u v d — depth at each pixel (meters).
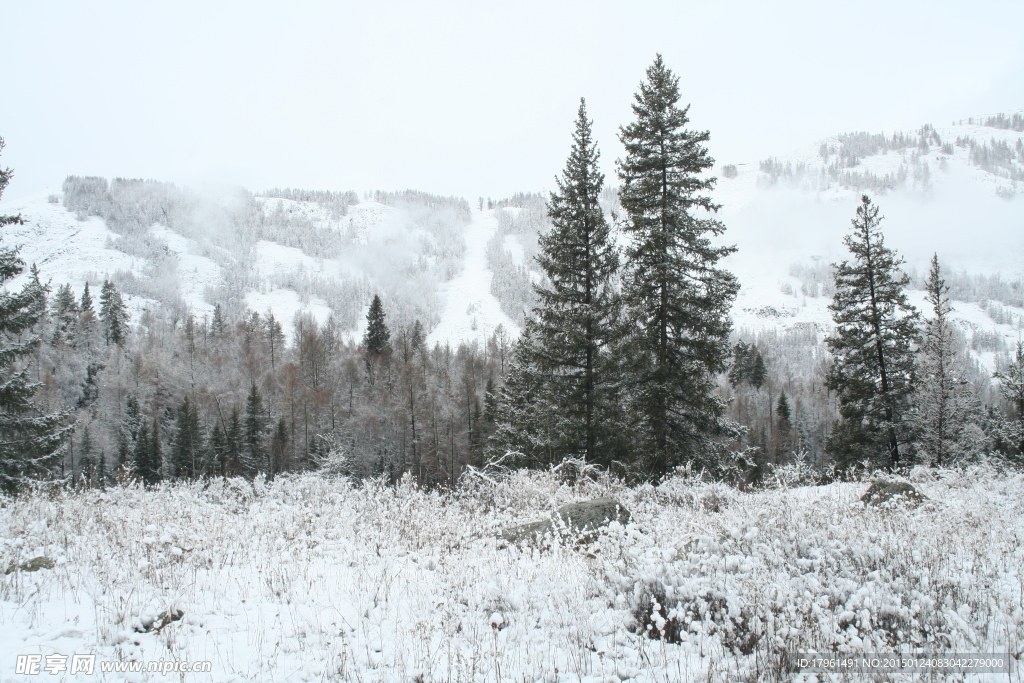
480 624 5.47
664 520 8.06
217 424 51.44
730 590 5.03
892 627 4.73
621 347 19.00
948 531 7.33
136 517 8.72
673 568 5.62
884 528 7.18
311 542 7.91
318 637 5.14
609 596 5.77
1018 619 4.78
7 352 19.25
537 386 21.00
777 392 94.62
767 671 4.11
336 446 49.50
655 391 18.91
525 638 5.13
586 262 19.47
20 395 19.25
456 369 72.31
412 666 4.66
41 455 20.39
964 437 25.27
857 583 5.37
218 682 4.35
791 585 5.24
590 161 19.91
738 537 6.33
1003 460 17.88
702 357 19.25
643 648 4.73
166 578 6.32
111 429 57.78
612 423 19.16
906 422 25.89
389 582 6.43
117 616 5.25
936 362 26.42
